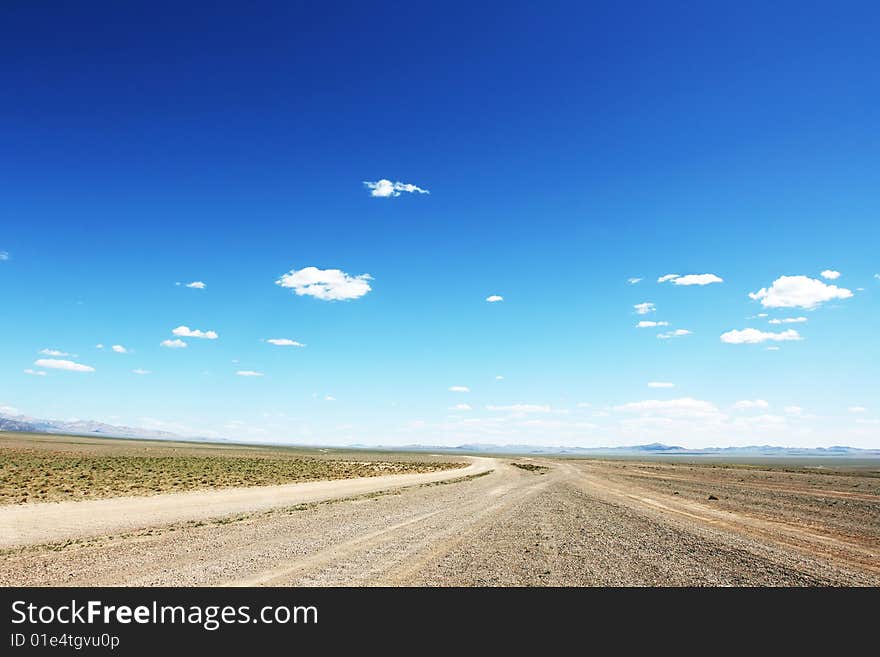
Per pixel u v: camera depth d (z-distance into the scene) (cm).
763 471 8781
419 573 1140
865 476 7238
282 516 2156
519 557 1330
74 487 3175
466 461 12275
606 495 3419
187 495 3047
